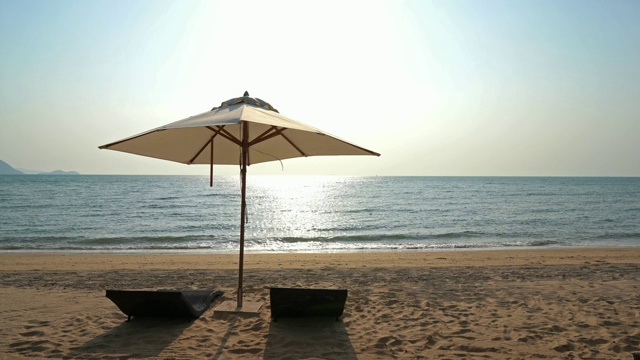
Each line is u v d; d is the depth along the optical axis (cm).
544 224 3088
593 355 542
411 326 654
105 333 609
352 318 689
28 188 8112
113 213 3788
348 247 2061
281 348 554
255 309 693
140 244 2138
